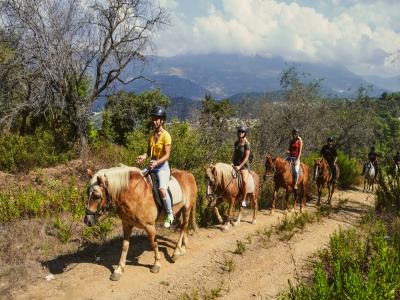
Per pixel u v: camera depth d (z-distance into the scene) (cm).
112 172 702
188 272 793
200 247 927
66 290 695
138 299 682
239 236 1027
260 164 1884
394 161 2362
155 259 786
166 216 786
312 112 3188
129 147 1933
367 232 1048
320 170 1520
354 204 1627
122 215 731
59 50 1802
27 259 805
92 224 679
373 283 613
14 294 672
